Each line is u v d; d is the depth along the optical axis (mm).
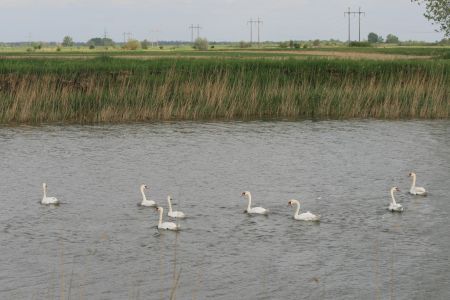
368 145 45406
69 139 46812
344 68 60812
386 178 36469
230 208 30656
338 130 51031
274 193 33344
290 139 47562
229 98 56875
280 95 58000
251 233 27156
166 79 56750
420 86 58219
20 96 53625
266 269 23578
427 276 23109
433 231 27531
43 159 40500
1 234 26844
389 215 29672
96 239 26391
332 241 26312
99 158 40969
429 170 38281
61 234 26938
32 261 24141
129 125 52844
